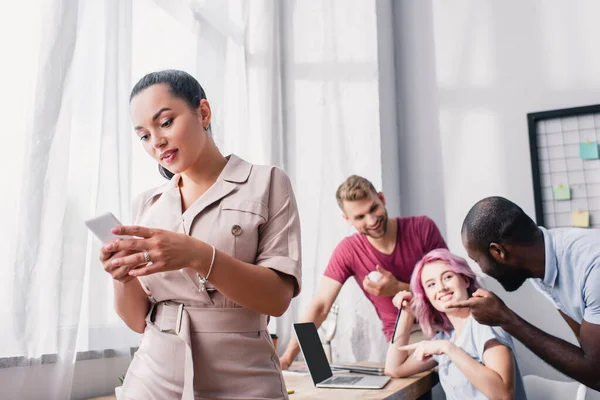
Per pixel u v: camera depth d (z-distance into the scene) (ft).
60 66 4.76
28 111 4.63
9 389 4.31
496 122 9.00
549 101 8.67
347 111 8.90
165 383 3.03
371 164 8.67
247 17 7.98
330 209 8.72
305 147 8.95
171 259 2.73
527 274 5.82
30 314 4.42
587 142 8.27
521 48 8.98
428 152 9.45
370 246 7.72
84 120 5.16
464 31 9.45
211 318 3.03
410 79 9.77
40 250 4.51
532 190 8.61
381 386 5.49
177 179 3.50
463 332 6.01
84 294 5.17
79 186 5.02
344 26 9.11
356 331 8.27
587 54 8.52
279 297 3.06
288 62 9.25
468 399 5.77
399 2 10.05
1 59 4.58
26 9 4.75
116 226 2.81
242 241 3.12
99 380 5.34
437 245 7.63
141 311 3.35
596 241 5.38
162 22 6.39
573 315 5.71
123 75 5.57
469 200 9.03
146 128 3.14
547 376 7.86
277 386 3.14
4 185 4.50
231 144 7.29
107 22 5.49
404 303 6.60
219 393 2.98
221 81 7.05
